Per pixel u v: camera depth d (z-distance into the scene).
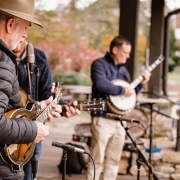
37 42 13.99
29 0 2.01
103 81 3.88
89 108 2.84
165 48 7.14
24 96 2.32
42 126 1.97
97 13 14.62
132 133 5.75
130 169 5.41
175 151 5.63
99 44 14.67
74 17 14.41
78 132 5.51
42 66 3.01
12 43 2.00
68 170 5.33
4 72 1.83
